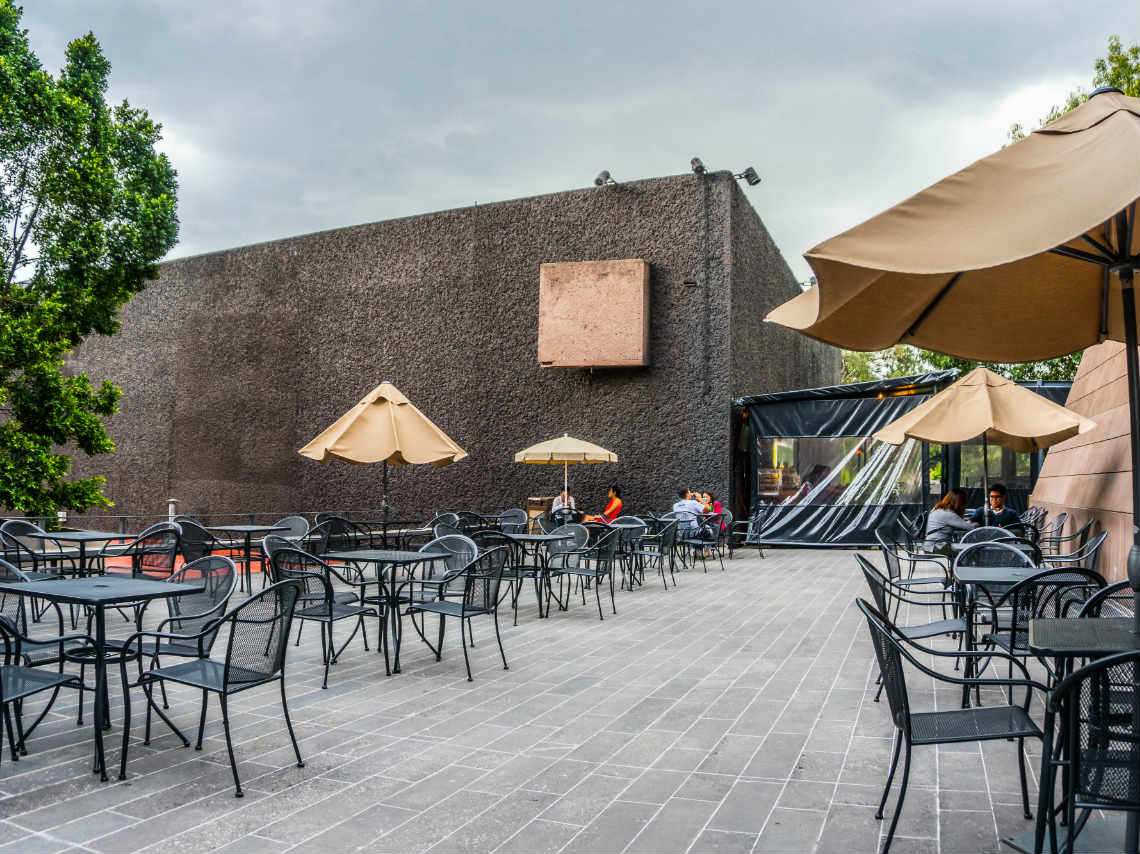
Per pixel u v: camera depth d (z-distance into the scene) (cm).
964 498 941
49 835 312
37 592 403
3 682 377
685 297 1648
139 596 396
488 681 573
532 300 1762
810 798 355
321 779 377
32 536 838
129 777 378
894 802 351
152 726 462
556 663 630
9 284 1328
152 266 1421
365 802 350
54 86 1299
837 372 3156
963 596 579
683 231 1658
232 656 380
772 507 1617
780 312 352
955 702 512
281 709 498
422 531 1212
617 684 564
